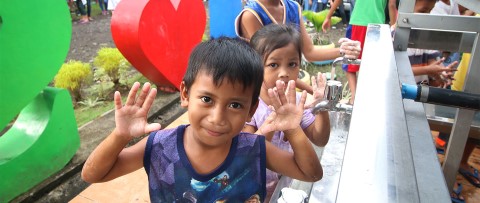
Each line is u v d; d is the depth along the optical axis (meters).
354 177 0.50
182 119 3.62
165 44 3.48
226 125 0.90
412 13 1.47
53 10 2.63
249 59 0.91
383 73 0.81
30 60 2.52
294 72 1.49
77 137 3.15
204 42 1.01
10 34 2.36
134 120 0.92
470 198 2.15
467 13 3.28
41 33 2.56
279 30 1.48
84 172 1.01
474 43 1.39
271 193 1.54
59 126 2.93
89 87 4.54
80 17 9.73
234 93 0.89
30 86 2.55
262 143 1.06
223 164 1.01
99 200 2.48
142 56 3.30
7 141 2.80
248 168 1.04
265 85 1.48
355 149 0.55
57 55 2.73
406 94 1.06
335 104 1.34
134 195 2.53
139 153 1.05
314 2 8.84
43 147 2.80
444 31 1.52
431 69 2.28
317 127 1.41
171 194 1.03
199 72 0.91
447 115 1.94
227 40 0.98
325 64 5.73
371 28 1.22
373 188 0.47
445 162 1.46
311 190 1.26
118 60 4.51
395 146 0.55
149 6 3.20
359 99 0.70
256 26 1.97
